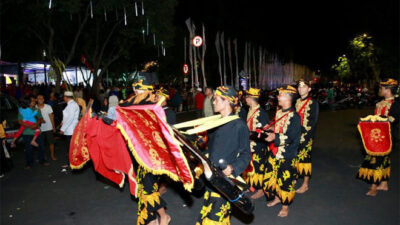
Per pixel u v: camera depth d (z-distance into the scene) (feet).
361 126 18.57
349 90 83.71
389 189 19.97
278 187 16.15
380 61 96.43
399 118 18.07
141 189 14.23
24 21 57.11
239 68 108.88
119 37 73.56
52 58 61.16
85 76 100.89
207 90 32.63
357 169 24.75
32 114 26.05
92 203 18.58
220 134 10.99
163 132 9.75
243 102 32.65
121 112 11.53
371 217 16.06
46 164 26.94
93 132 15.48
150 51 93.35
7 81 72.38
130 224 15.84
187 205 18.12
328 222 15.60
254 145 18.28
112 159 15.12
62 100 48.16
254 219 16.11
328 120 55.67
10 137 30.53
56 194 20.08
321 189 20.29
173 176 11.37
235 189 10.11
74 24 70.90
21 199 19.29
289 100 15.76
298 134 15.60
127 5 57.00
